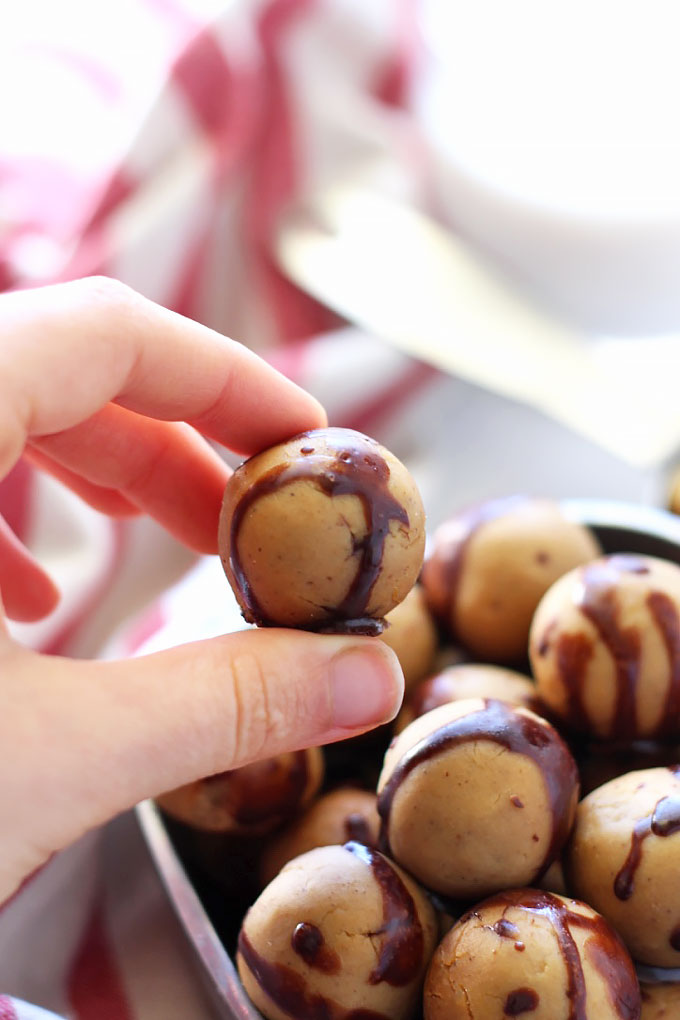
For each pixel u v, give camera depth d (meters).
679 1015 0.25
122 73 0.50
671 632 0.28
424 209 0.48
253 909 0.25
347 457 0.24
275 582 0.24
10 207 0.46
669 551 0.32
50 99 0.49
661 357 0.46
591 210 0.46
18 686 0.23
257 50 0.46
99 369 0.25
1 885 0.23
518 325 0.44
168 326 0.25
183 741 0.23
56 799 0.23
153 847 0.28
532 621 0.31
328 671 0.24
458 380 0.46
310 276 0.45
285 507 0.24
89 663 0.23
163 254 0.43
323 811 0.28
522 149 0.49
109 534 0.40
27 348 0.24
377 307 0.43
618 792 0.26
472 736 0.25
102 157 0.47
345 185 0.47
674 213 0.46
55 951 0.29
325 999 0.24
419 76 0.50
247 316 0.46
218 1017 0.27
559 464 0.43
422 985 0.25
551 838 0.25
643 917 0.25
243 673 0.23
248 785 0.28
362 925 0.25
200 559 0.42
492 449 0.44
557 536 0.31
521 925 0.24
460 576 0.31
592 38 0.53
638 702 0.28
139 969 0.29
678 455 0.40
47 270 0.43
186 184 0.44
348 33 0.48
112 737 0.23
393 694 0.24
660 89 0.52
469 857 0.25
